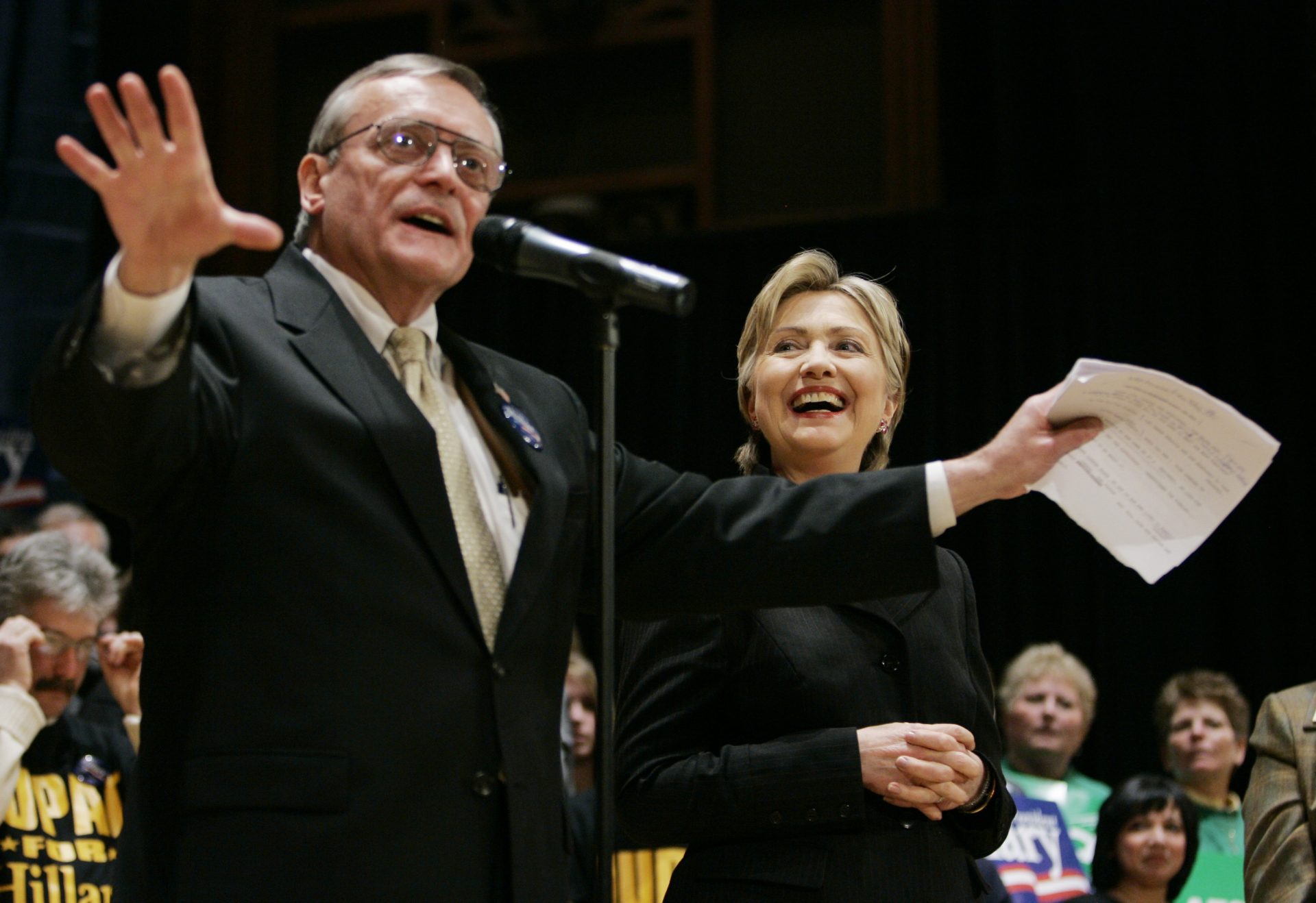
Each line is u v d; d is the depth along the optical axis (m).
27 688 8.38
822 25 20.75
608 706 4.75
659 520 5.25
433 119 5.00
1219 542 16.03
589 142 21.44
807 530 4.97
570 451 5.22
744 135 20.78
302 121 22.17
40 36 19.28
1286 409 15.99
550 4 21.23
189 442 4.15
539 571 4.68
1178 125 16.91
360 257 4.93
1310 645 15.52
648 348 18.66
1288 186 16.39
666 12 21.28
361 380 4.61
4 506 17.55
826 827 5.69
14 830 8.20
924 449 17.28
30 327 18.56
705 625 6.19
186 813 4.08
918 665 6.07
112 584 9.26
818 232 18.12
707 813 5.75
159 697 4.29
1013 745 12.88
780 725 5.96
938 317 17.55
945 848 5.87
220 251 21.19
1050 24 18.20
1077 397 4.70
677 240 18.70
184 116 3.77
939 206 18.48
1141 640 16.02
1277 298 16.22
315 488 4.36
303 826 4.04
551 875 4.42
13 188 18.84
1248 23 16.77
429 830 4.18
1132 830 10.88
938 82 19.58
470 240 5.07
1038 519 16.77
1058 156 17.92
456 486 4.74
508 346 19.11
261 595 4.24
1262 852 7.13
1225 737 12.57
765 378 6.77
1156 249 16.73
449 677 4.34
